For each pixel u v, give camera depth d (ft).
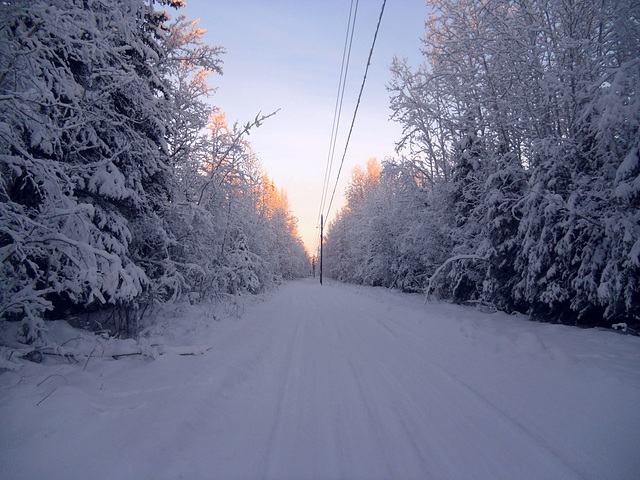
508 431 11.19
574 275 27.27
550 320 30.63
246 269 49.29
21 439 9.16
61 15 15.81
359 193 138.41
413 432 11.30
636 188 22.38
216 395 13.80
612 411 11.71
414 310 40.04
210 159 38.63
